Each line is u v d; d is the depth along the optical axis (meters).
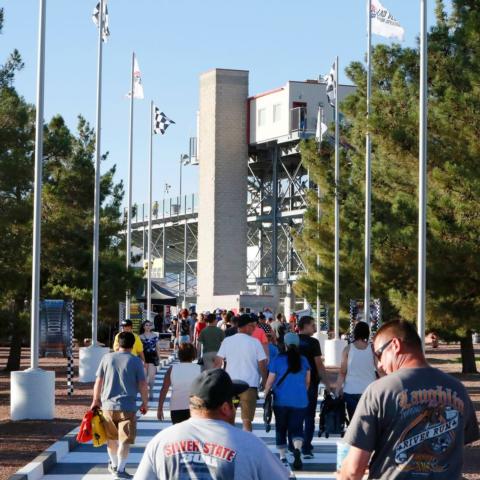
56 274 39.16
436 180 24.38
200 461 5.32
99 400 14.00
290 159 76.94
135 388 13.93
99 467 15.39
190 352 14.52
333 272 42.53
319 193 47.44
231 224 79.19
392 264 26.16
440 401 5.60
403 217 25.92
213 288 78.75
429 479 5.55
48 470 15.10
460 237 24.31
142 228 95.56
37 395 21.38
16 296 34.81
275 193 76.75
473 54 26.41
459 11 27.34
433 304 25.33
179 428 5.43
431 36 26.78
